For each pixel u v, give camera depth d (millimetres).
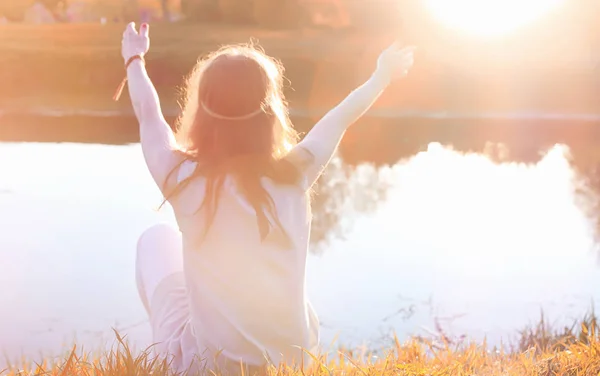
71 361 2439
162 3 20141
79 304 4195
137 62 2457
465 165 8438
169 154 2260
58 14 19891
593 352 2559
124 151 8766
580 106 12562
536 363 2600
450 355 2844
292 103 12867
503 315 4152
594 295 4480
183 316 2430
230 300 2246
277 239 2223
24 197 6598
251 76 2191
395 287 4625
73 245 5293
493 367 2654
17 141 9297
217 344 2281
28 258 5000
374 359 3385
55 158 8289
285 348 2324
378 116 11977
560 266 5062
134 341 3703
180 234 2643
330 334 3848
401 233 5840
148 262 2549
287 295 2271
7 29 18125
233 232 2209
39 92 12727
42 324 3908
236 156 2188
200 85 2230
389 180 7656
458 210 6496
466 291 4527
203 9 19547
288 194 2221
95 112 11805
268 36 18406
